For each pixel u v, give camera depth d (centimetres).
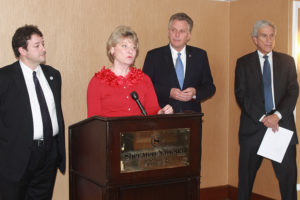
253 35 377
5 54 354
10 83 269
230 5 476
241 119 384
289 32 406
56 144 289
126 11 412
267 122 352
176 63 367
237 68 382
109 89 253
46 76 290
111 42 255
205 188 474
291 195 361
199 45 460
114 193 211
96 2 396
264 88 367
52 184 297
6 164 267
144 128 214
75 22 386
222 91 480
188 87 362
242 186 379
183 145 225
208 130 474
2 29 352
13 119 267
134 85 259
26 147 266
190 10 451
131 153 212
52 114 285
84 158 238
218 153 483
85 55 393
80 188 247
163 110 249
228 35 479
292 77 364
